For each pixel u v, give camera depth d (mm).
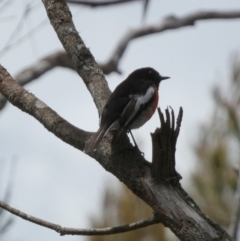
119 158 7516
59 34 9469
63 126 8234
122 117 9062
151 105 10086
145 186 7031
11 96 8750
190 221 6680
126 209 12242
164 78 11477
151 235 12180
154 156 6863
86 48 9258
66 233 7812
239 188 9109
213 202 12086
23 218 7898
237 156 12305
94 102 8992
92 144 7680
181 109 6773
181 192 6941
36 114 8531
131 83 10312
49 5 9664
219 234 6590
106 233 7672
